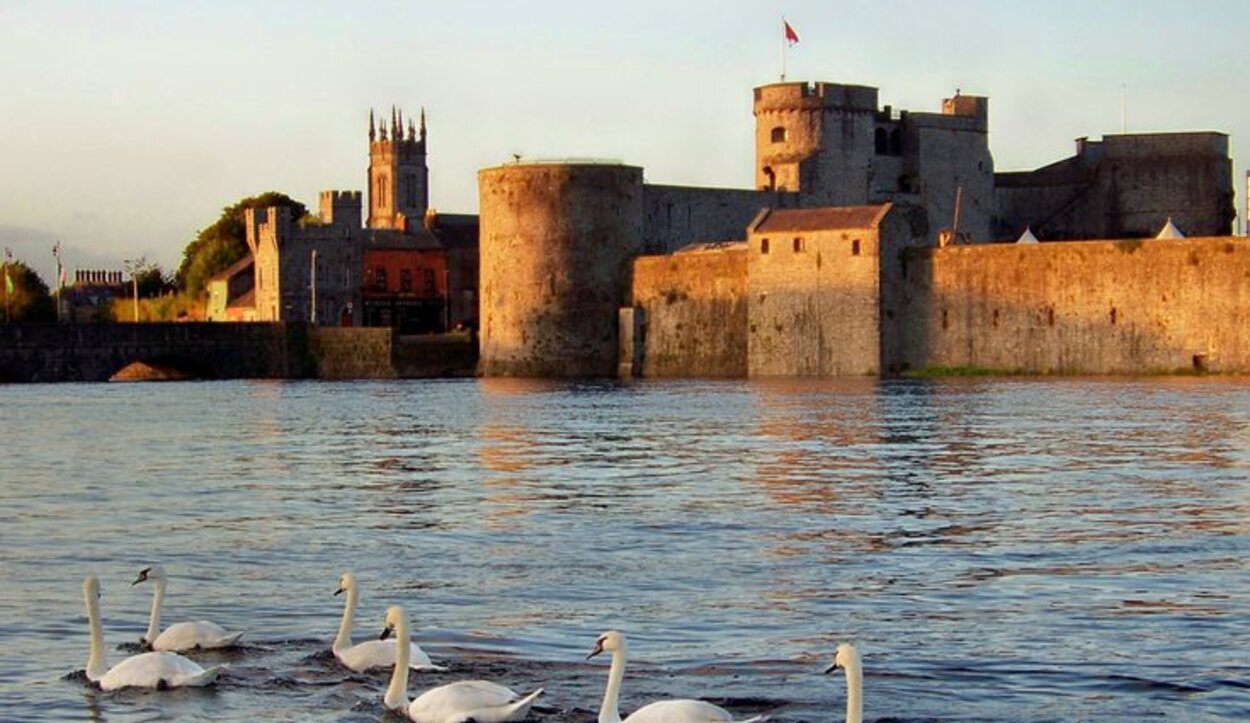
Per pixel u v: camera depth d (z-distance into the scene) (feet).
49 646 151.23
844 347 619.67
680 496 245.86
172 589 175.42
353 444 346.33
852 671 117.91
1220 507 226.79
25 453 332.19
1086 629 153.48
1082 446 313.32
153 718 130.31
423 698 126.82
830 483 259.39
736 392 525.34
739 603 165.78
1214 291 559.79
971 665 141.79
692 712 119.14
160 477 281.74
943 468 279.08
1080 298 582.35
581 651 147.23
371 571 184.55
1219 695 133.49
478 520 223.10
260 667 142.31
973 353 603.67
